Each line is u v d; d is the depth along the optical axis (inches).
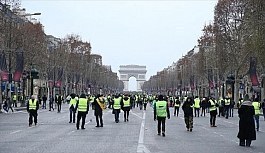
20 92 3794.3
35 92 4473.4
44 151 746.8
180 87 5895.7
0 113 2279.8
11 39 2576.3
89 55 5487.2
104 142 904.9
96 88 6781.5
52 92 3924.7
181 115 2297.0
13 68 2728.8
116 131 1194.0
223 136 1093.1
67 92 4825.3
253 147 860.0
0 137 1005.8
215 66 3521.2
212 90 4057.6
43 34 3390.7
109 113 2444.6
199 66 4074.8
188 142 928.9
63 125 1418.6
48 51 3993.6
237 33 2923.2
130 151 754.8
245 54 2807.6
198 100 2143.2
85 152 737.6
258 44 1982.0
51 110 2755.9
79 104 1252.5
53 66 3991.1
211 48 3582.7
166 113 1070.4
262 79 2908.5
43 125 1414.9
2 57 2279.8
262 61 2145.7
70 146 826.8
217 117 2138.3
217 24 3006.9
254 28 2010.3
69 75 4793.3
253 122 877.8
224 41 3021.7
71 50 4960.6
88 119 1796.3
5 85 3097.9
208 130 1285.7
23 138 983.0
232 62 3078.2
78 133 1122.7
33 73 2755.9
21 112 2420.0
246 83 3649.1
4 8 2461.9
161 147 823.7
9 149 772.6
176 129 1302.9
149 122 1611.7
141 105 3191.4
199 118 1999.3
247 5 2268.7
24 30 2844.5
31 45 2942.9
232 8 2920.8
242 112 880.3
